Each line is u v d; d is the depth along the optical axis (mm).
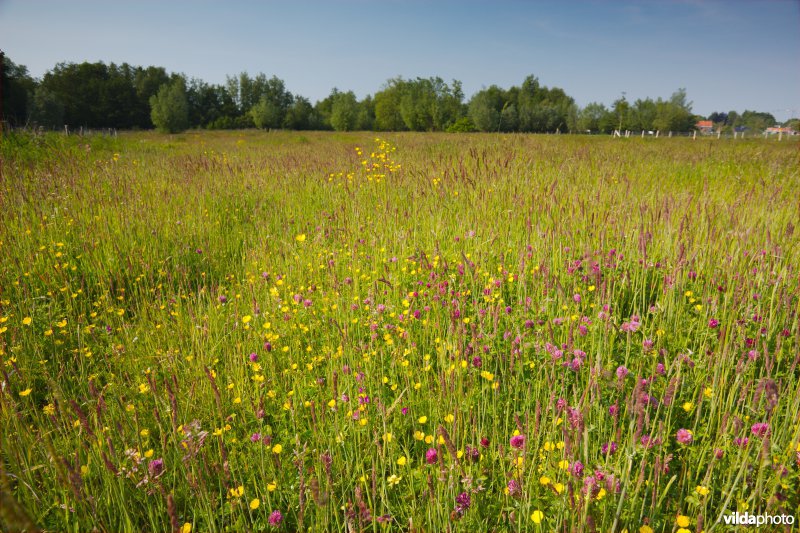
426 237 5254
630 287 3848
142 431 2504
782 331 2959
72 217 5859
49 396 2977
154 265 4984
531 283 4082
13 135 11234
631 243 4477
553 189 5828
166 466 2447
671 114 66688
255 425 2814
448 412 2543
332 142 21516
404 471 2408
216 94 103312
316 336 3686
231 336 3617
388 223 5613
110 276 4738
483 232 5055
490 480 2311
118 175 8336
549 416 2572
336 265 4691
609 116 70688
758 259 3822
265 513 2262
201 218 6176
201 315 3898
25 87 62969
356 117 79875
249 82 104375
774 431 2289
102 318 4047
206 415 2789
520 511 1975
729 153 12469
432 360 3236
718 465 2164
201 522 2268
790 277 3660
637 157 11172
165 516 2262
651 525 1934
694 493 2000
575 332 3158
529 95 103000
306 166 9555
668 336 3225
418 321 3604
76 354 3490
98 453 2334
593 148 13453
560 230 4617
